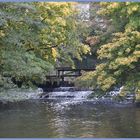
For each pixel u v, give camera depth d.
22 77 24.12
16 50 22.08
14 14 21.22
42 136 17.03
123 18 20.98
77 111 25.88
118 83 19.27
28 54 24.08
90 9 40.00
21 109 26.31
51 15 26.92
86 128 19.02
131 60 17.91
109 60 19.11
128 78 18.91
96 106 28.19
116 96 20.39
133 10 18.62
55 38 28.06
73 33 29.19
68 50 29.53
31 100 33.22
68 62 31.41
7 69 21.31
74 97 35.16
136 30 19.12
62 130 18.52
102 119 21.77
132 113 23.30
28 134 17.44
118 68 18.86
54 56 29.44
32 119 22.17
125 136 16.70
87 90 36.38
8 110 25.62
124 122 20.31
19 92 21.98
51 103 31.30
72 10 29.72
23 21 21.83
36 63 25.80
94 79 19.56
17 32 22.66
